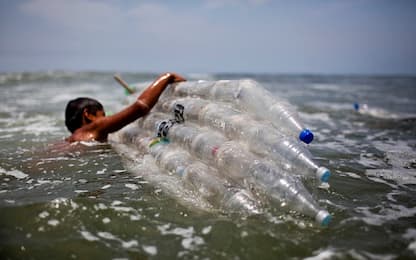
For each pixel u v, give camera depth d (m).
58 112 6.98
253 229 2.08
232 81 3.32
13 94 10.98
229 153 2.62
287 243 1.96
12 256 1.83
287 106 2.88
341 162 3.57
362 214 2.32
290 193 2.21
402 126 5.91
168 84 4.14
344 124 6.12
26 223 2.13
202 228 2.12
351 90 15.32
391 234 2.07
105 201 2.44
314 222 2.13
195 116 3.33
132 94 5.09
